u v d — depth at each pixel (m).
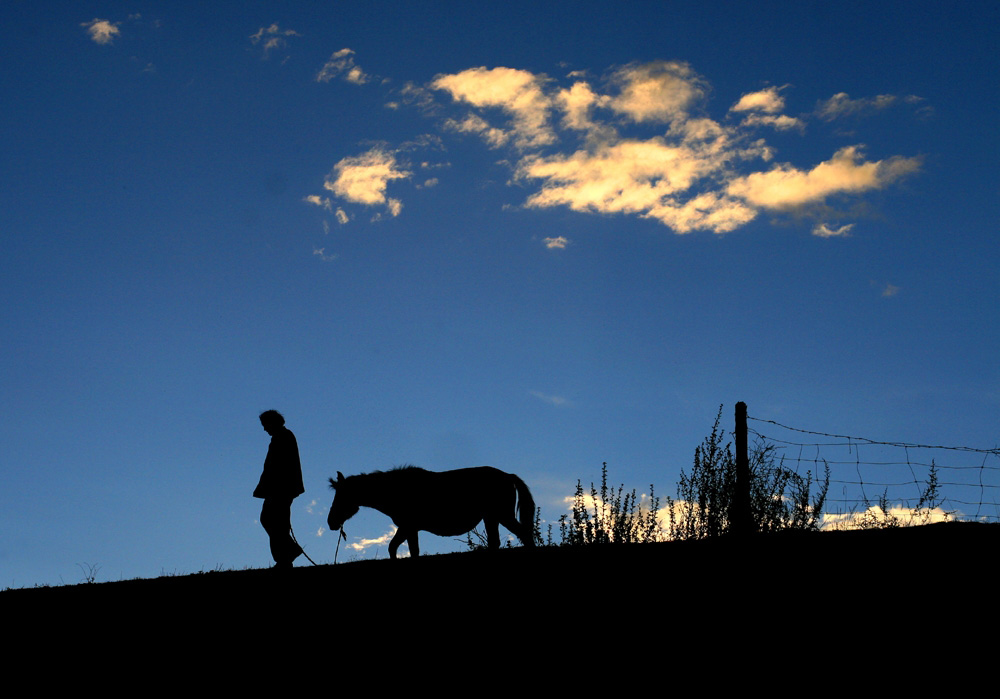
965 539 10.73
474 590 10.33
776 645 8.05
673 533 12.57
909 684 7.05
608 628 8.81
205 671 8.68
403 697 7.67
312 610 10.15
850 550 10.66
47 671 9.00
